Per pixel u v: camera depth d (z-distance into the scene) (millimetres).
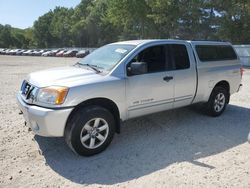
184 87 5656
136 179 3777
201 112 6867
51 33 104688
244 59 23844
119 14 43219
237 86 7066
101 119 4461
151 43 5246
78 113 4266
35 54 61531
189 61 5773
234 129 5809
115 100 4641
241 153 4617
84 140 4328
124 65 4816
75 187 3578
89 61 5469
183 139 5215
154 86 5129
